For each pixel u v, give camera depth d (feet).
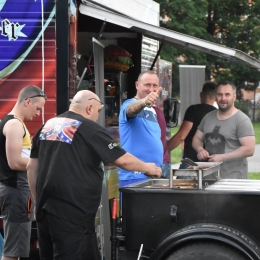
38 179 33.12
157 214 31.91
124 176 41.34
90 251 33.40
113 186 48.26
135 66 64.39
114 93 59.00
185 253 30.50
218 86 48.34
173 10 148.05
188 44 49.98
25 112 38.37
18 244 38.45
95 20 55.01
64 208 32.22
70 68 40.52
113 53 56.39
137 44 63.87
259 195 30.83
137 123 41.27
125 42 63.98
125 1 52.60
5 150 38.11
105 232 39.04
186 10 147.64
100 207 37.78
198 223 31.37
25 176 38.32
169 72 82.12
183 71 75.56
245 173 47.91
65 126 32.89
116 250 33.86
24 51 40.19
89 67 49.21
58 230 32.32
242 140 47.32
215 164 36.63
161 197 31.83
